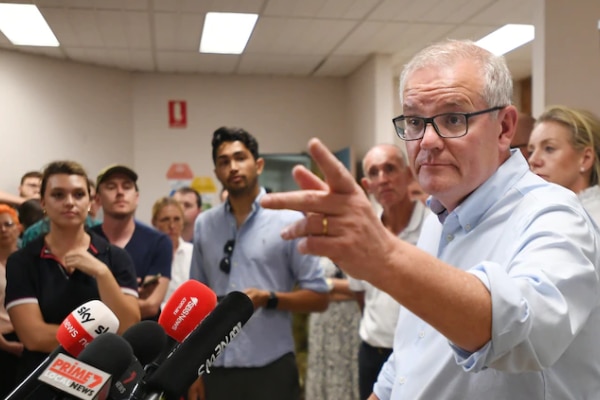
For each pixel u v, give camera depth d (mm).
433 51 917
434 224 1195
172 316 819
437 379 918
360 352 2373
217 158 2141
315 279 2119
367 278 608
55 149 4840
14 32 4160
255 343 1996
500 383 843
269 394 1986
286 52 4871
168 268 2400
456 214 987
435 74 888
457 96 866
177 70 5480
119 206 2367
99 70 5188
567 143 1725
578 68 2936
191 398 2086
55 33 4156
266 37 4406
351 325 2953
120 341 707
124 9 3695
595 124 1738
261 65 5328
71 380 629
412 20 4020
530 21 4062
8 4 3602
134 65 5230
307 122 5836
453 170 898
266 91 5762
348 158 5199
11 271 1738
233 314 718
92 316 818
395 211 2271
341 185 580
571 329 689
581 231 785
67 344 804
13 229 2623
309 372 2992
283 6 3695
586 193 1696
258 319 2010
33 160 4691
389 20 4016
